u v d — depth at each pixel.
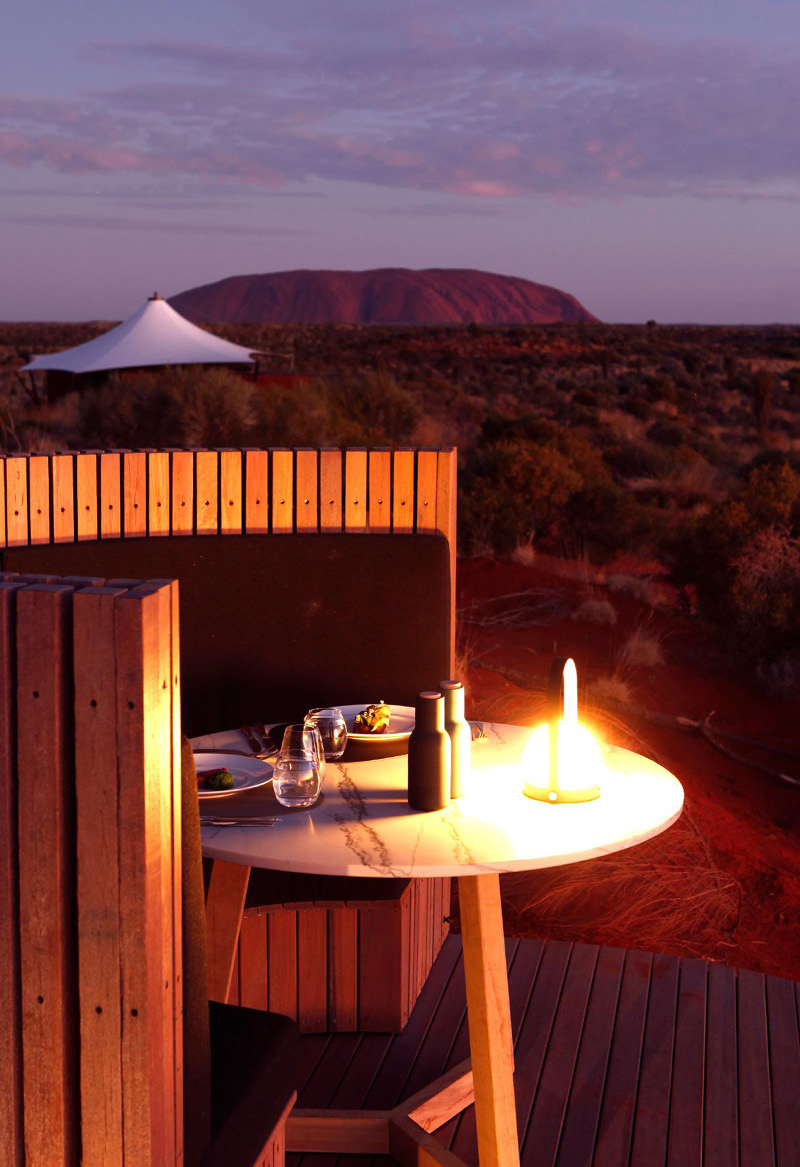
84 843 1.48
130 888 1.48
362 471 3.50
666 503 14.70
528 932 3.91
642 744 5.61
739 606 7.41
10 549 3.06
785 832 4.95
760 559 7.86
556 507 11.57
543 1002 3.32
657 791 2.44
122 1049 1.52
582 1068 2.99
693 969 3.54
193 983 1.67
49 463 3.17
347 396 17.36
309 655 3.45
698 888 4.11
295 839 2.13
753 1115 2.80
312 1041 3.14
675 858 4.31
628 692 6.65
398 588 3.46
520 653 7.50
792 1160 2.64
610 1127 2.75
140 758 1.44
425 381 34.62
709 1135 2.72
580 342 73.06
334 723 2.61
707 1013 3.28
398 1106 2.74
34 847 1.49
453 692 2.36
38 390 25.92
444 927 3.76
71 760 1.49
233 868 2.63
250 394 15.41
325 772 2.56
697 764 5.63
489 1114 2.37
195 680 3.36
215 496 3.45
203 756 2.62
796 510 8.68
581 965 3.55
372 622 3.46
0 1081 1.55
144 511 3.36
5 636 1.46
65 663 1.47
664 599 9.20
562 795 2.34
